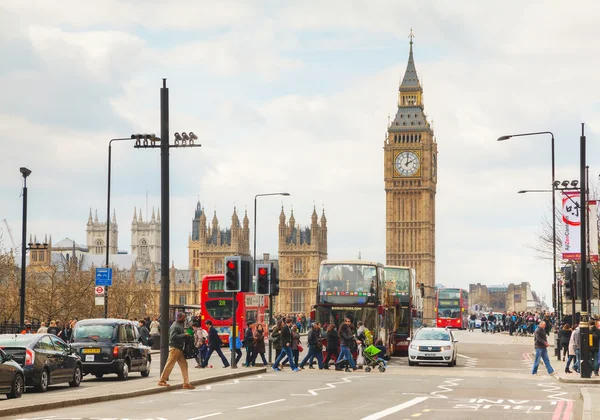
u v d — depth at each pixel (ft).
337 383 130.93
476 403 100.48
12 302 311.68
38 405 89.86
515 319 398.83
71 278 333.01
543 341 155.53
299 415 85.25
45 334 117.70
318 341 167.73
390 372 160.25
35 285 315.17
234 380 137.39
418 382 134.21
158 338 248.93
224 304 264.31
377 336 186.19
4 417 82.84
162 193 132.77
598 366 146.00
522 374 157.28
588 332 138.31
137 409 91.25
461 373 158.92
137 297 392.06
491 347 274.98
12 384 101.50
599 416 85.71
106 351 132.67
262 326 171.22
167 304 132.57
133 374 152.25
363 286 187.62
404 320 233.76
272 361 191.01
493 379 143.02
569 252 169.78
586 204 169.48
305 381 135.13
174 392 114.62
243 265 159.74
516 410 92.94
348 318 171.01
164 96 133.18
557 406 98.02
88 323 136.36
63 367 118.11
